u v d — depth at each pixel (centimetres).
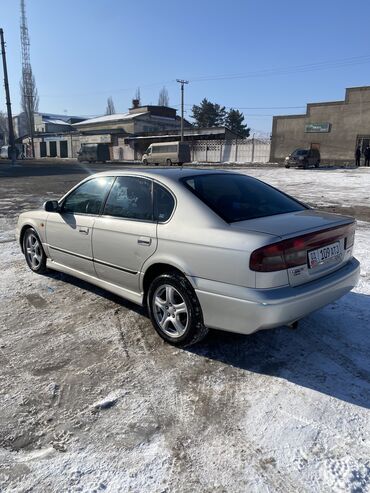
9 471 234
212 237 323
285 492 218
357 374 322
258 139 4169
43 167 3488
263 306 295
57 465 238
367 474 229
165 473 231
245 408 284
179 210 356
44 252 542
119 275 412
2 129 9544
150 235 367
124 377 322
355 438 255
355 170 2925
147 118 6000
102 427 268
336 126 3628
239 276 305
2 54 3216
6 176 2445
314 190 1633
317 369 329
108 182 440
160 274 369
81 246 457
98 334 392
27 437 260
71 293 497
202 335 348
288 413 278
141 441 256
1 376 325
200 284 329
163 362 343
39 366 339
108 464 238
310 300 313
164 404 290
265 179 2186
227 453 245
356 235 784
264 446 250
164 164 3819
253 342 374
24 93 7206
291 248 305
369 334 386
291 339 378
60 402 293
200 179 390
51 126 7594
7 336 390
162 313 374
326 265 340
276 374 323
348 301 459
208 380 317
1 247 725
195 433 262
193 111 8031
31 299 480
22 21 7194
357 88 3450
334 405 285
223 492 219
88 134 5847
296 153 3181
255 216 353
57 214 497
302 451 245
